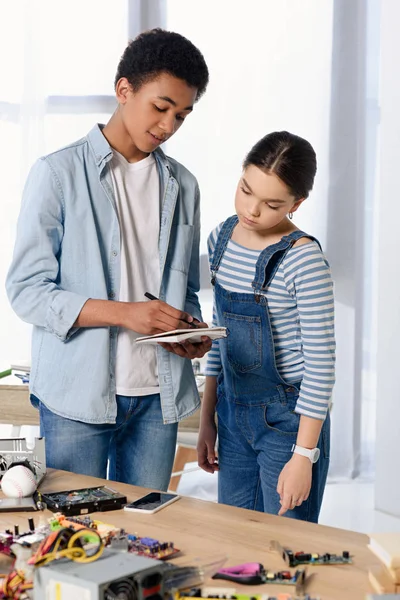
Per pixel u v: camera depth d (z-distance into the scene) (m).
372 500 3.76
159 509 1.38
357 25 3.91
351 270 4.01
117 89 1.75
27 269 1.73
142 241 1.84
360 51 3.93
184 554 1.19
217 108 3.92
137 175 1.84
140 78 1.67
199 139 3.93
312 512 1.77
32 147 3.79
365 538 1.27
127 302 1.69
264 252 1.74
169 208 1.86
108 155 1.76
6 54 3.75
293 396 1.78
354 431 4.07
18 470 1.45
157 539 1.25
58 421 1.77
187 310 1.99
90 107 3.82
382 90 3.54
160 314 1.68
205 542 1.24
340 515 3.53
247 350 1.79
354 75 3.94
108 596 0.96
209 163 3.93
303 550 1.21
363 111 3.96
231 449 1.89
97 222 1.78
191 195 1.94
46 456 1.80
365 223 4.03
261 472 1.82
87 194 1.75
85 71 3.81
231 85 3.91
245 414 1.82
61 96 3.80
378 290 3.61
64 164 1.74
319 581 1.10
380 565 1.14
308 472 1.65
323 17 3.91
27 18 3.73
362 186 4.00
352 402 4.05
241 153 3.94
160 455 1.88
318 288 1.68
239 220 1.74
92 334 1.74
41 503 1.38
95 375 1.75
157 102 1.67
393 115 3.52
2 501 1.40
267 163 1.62
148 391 1.83
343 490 3.91
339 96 3.94
